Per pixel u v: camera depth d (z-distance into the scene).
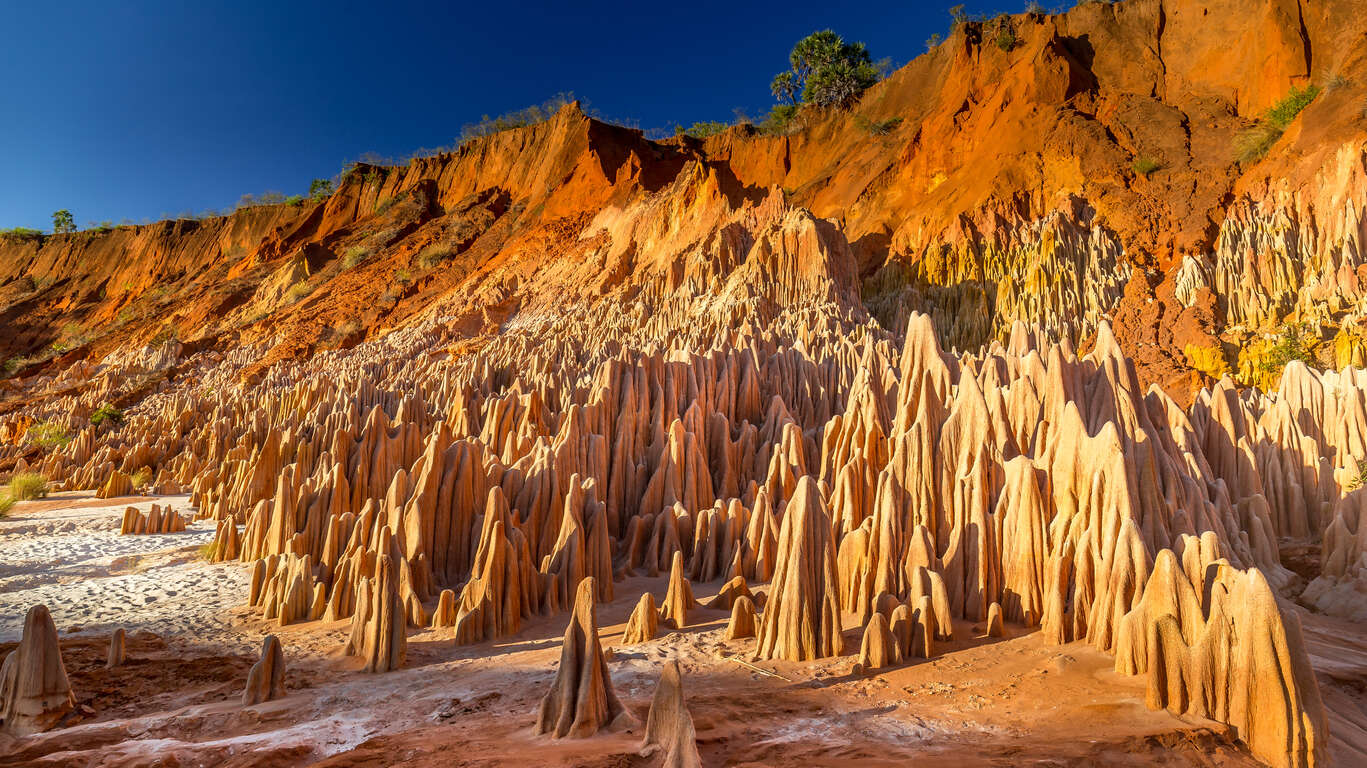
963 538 14.37
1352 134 37.59
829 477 20.84
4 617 18.83
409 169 107.12
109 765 9.33
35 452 50.84
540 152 92.44
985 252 46.28
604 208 70.06
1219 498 16.47
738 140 82.31
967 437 15.43
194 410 50.56
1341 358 29.50
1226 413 20.36
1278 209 38.59
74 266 122.38
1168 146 48.31
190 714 11.61
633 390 25.95
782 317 40.03
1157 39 56.28
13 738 10.88
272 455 29.09
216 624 17.83
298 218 110.38
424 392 40.84
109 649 14.88
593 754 8.45
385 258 85.56
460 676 13.10
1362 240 34.91
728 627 14.60
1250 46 49.91
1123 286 40.78
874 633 12.00
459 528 20.22
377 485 23.94
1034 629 13.15
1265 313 35.06
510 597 16.09
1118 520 12.19
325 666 14.18
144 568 24.00
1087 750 8.33
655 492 22.64
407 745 9.38
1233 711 8.83
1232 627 9.14
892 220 56.94
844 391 28.77
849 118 74.62
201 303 89.62
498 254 74.38
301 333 67.50
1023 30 61.19
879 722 9.77
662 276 48.84
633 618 14.82
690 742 7.73
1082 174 48.28
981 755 8.34
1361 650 12.34
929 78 69.25
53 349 94.62
